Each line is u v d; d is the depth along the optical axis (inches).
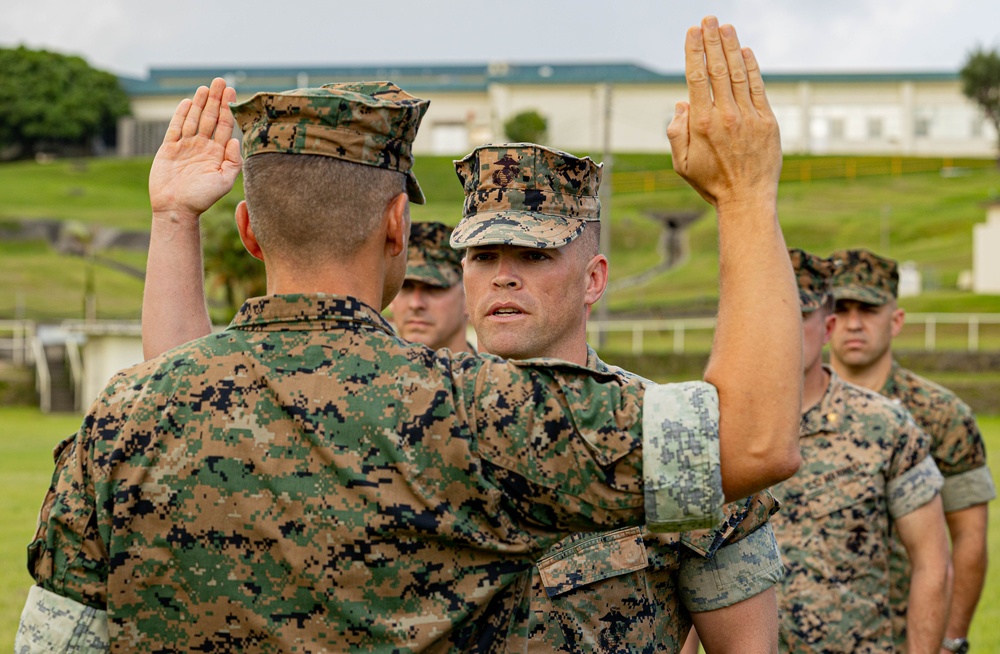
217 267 887.1
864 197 2480.3
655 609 110.3
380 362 76.1
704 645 111.8
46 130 3129.9
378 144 79.7
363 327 78.2
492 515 73.1
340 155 78.5
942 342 1279.5
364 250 80.1
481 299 118.6
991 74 2709.2
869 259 213.2
